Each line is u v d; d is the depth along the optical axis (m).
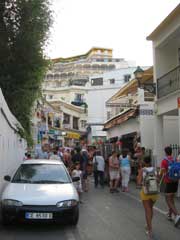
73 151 19.81
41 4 19.19
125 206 14.09
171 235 9.41
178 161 11.23
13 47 18.81
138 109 26.73
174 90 20.28
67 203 9.94
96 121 61.69
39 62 19.89
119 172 18.92
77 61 126.62
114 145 30.03
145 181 9.56
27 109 21.72
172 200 11.04
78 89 91.62
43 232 9.53
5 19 18.89
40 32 19.22
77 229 9.95
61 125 63.88
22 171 11.63
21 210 9.62
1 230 9.65
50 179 11.27
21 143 22.97
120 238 9.03
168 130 24.95
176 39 21.19
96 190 19.72
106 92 62.34
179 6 18.44
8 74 19.44
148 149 25.59
